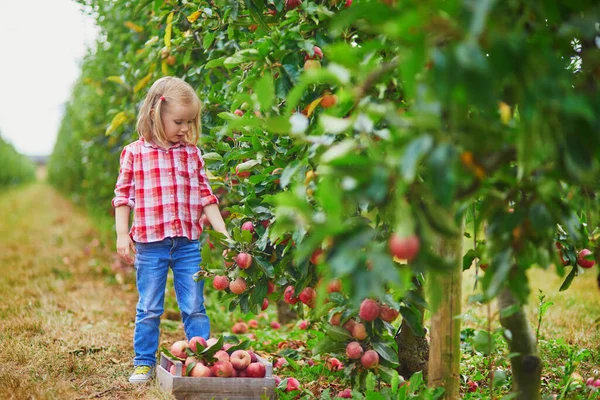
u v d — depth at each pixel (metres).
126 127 5.90
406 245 1.41
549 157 1.59
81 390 2.77
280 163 2.54
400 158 1.35
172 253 3.07
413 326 2.24
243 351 2.69
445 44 1.39
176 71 3.94
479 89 1.25
